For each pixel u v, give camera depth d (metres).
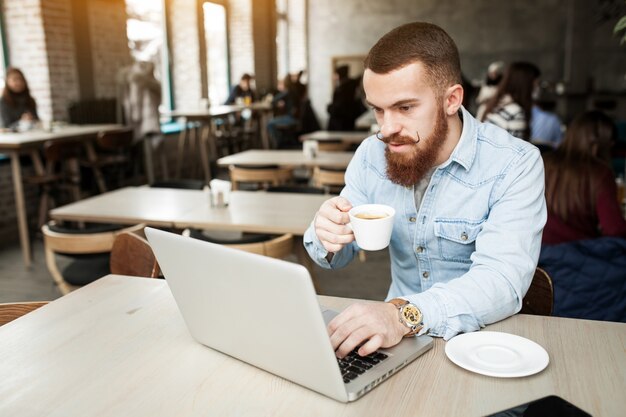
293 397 1.02
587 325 1.27
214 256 1.03
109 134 5.80
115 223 3.18
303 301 0.92
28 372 1.12
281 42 13.45
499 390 1.02
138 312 1.40
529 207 1.39
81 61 7.01
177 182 4.10
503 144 1.46
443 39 1.29
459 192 1.47
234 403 1.00
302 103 10.77
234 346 1.13
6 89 5.84
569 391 1.01
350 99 8.77
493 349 1.15
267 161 5.06
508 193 1.41
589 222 2.42
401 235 1.59
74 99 6.91
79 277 2.82
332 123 8.85
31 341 1.25
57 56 6.60
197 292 1.13
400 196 1.56
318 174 4.79
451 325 1.22
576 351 1.15
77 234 2.84
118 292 1.53
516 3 11.58
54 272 2.96
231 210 3.13
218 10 10.95
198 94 9.97
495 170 1.44
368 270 4.52
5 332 1.30
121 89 7.23
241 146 9.98
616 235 2.31
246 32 11.35
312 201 3.34
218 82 11.09
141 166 7.85
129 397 1.03
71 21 6.81
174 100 9.61
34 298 3.94
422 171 1.34
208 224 2.87
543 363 1.08
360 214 1.26
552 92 11.48
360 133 7.20
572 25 11.30
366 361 1.11
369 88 1.30
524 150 1.44
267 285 0.96
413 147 1.32
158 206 3.26
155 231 1.14
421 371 1.09
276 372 1.08
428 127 1.31
